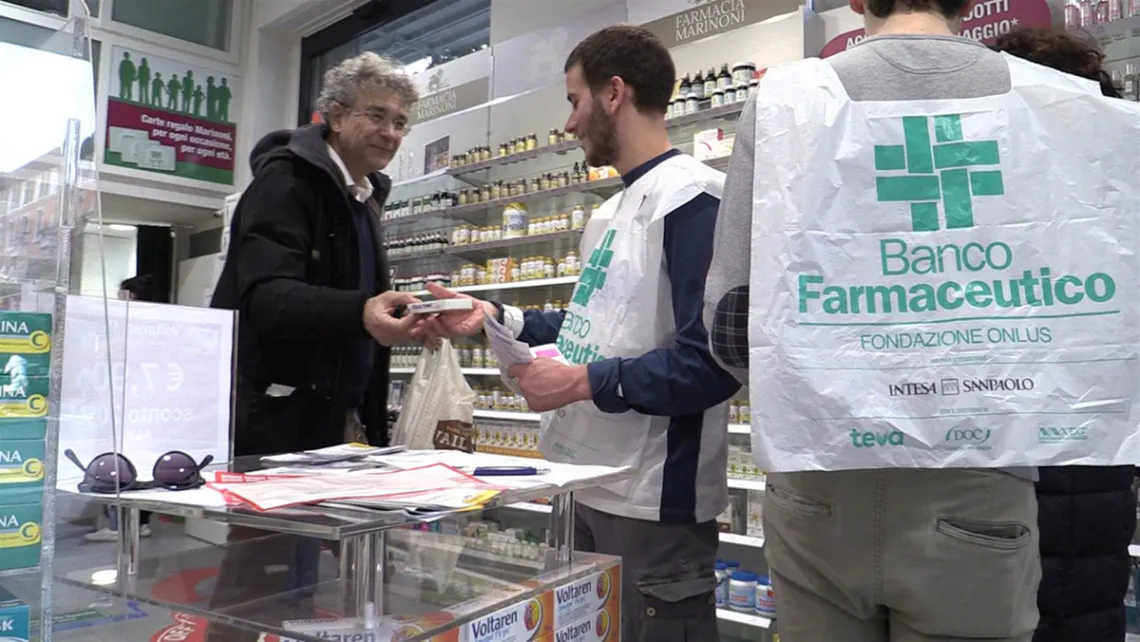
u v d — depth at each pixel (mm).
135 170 5105
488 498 797
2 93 647
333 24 5516
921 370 816
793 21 3037
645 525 1425
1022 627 938
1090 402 792
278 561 1034
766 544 1104
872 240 843
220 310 1244
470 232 4160
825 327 830
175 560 1029
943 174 846
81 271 849
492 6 4480
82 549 901
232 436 1236
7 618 609
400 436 1699
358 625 758
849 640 1005
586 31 3898
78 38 703
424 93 4770
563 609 967
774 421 819
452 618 788
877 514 937
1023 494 946
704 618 1414
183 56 5383
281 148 1814
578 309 1577
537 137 3939
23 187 653
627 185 1604
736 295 950
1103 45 2420
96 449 904
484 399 3891
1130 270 809
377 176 2096
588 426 1503
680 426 1435
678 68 3395
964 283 825
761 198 866
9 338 627
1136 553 2154
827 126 861
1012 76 880
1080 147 834
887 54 901
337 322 1546
